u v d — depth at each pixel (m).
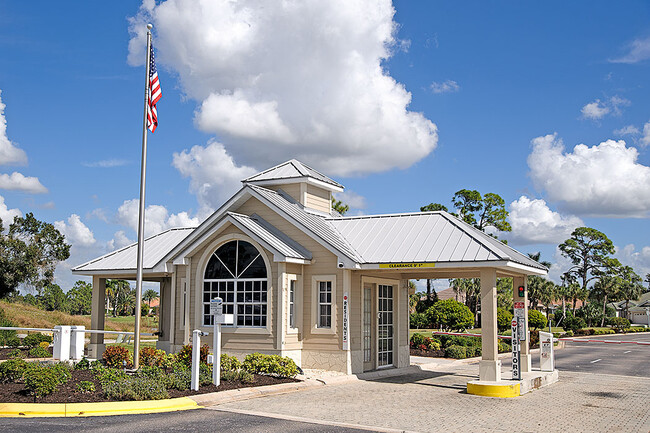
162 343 24.03
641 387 18.47
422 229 19.30
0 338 25.12
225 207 19.88
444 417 11.96
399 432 10.44
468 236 17.92
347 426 10.80
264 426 10.48
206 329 19.16
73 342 20.30
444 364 24.16
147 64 17.20
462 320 43.88
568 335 60.84
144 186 16.78
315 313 18.78
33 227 49.50
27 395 12.09
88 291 107.12
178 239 24.34
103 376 13.35
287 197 21.77
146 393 12.27
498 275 19.25
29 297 86.62
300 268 18.97
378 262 18.05
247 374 15.10
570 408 13.69
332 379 16.98
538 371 20.44
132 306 111.06
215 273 19.42
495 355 16.39
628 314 108.19
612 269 90.81
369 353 20.19
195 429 10.02
